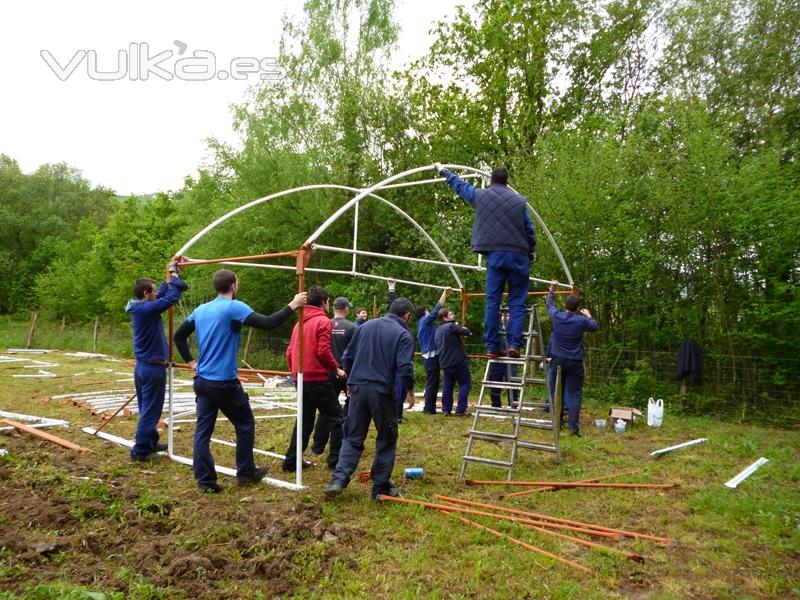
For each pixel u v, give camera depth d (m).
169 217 26.58
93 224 36.25
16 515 3.88
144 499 4.27
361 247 16.78
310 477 5.40
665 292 10.93
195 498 4.59
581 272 11.65
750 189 9.32
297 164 16.31
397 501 4.61
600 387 11.12
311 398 5.46
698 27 12.34
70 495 4.30
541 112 17.70
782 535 4.20
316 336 5.39
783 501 4.82
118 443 6.47
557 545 3.88
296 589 3.17
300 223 16.77
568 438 7.40
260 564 3.33
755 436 7.82
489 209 5.48
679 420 9.17
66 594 2.87
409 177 15.73
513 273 5.51
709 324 10.49
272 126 16.84
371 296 14.80
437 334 9.15
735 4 11.85
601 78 17.45
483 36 17.16
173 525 3.94
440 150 16.42
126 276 24.44
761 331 9.70
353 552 3.69
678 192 10.03
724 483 5.44
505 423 8.52
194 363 5.20
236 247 17.28
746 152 11.29
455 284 14.07
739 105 11.62
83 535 3.63
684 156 10.27
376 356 4.73
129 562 3.36
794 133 11.05
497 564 3.56
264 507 4.32
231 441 6.93
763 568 3.63
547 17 16.80
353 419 4.76
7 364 15.75
